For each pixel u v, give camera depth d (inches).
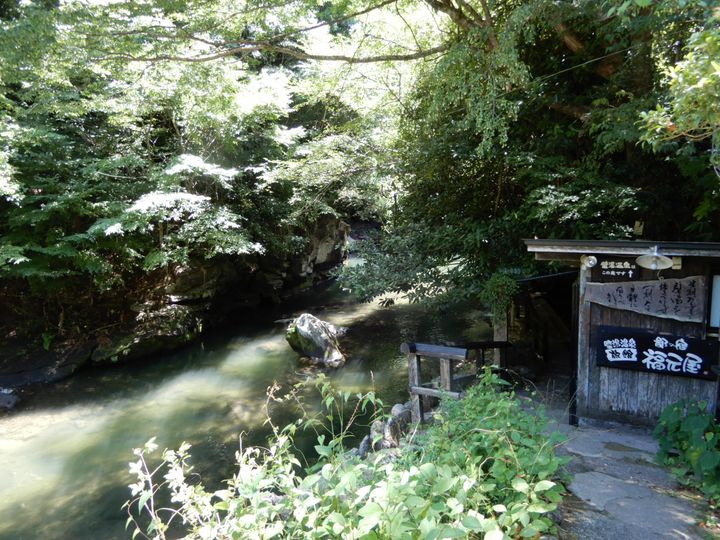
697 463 128.0
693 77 89.0
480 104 222.5
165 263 397.4
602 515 116.3
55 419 310.5
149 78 343.6
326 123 510.3
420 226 307.0
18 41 233.9
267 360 412.8
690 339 158.7
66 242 358.6
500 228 264.5
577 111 252.8
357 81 406.6
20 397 341.1
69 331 414.6
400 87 381.7
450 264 302.8
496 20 263.9
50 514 214.5
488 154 257.3
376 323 505.0
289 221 530.9
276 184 540.7
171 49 274.5
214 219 423.2
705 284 156.8
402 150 359.6
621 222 237.3
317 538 74.0
